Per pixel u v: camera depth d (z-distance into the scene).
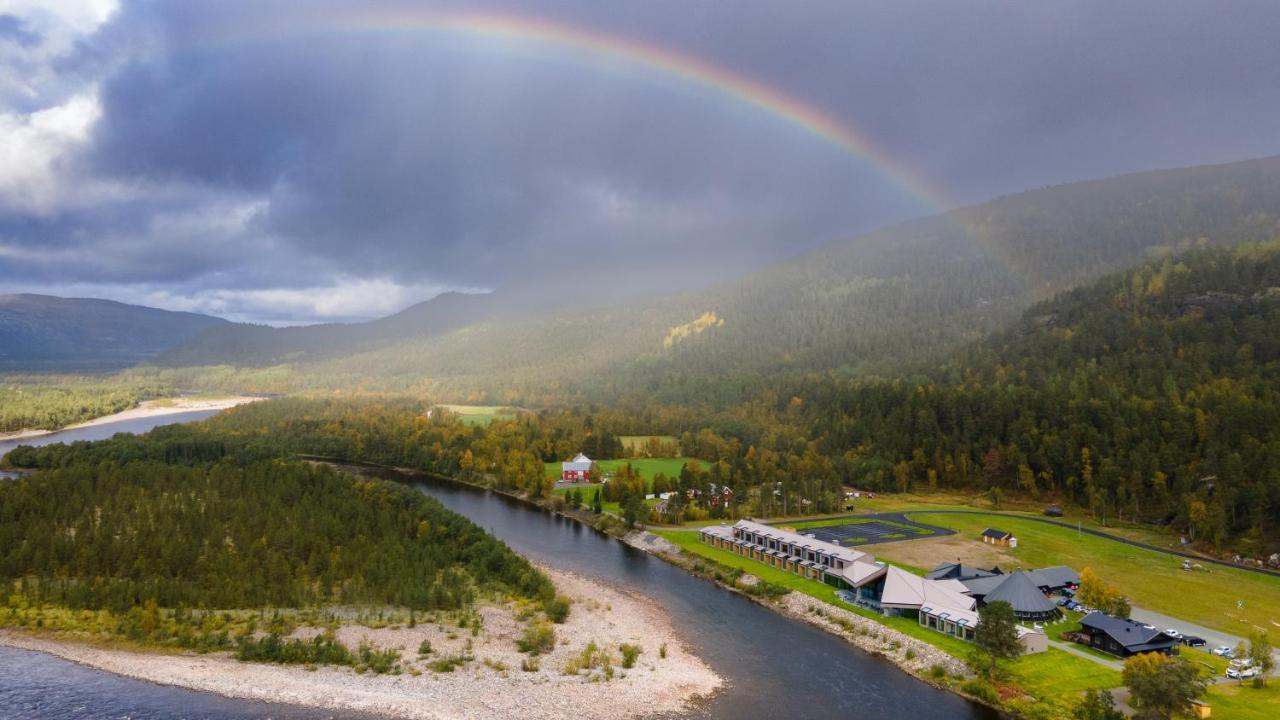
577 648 104.88
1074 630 107.31
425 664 96.75
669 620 119.56
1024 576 117.62
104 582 116.50
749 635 112.75
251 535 135.00
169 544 125.94
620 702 87.62
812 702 88.50
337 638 104.88
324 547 132.75
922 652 101.38
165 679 90.19
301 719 80.88
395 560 131.25
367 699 86.06
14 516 139.50
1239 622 110.62
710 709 86.38
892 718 84.25
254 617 111.31
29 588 116.25
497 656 100.69
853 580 127.38
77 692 86.25
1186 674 76.62
